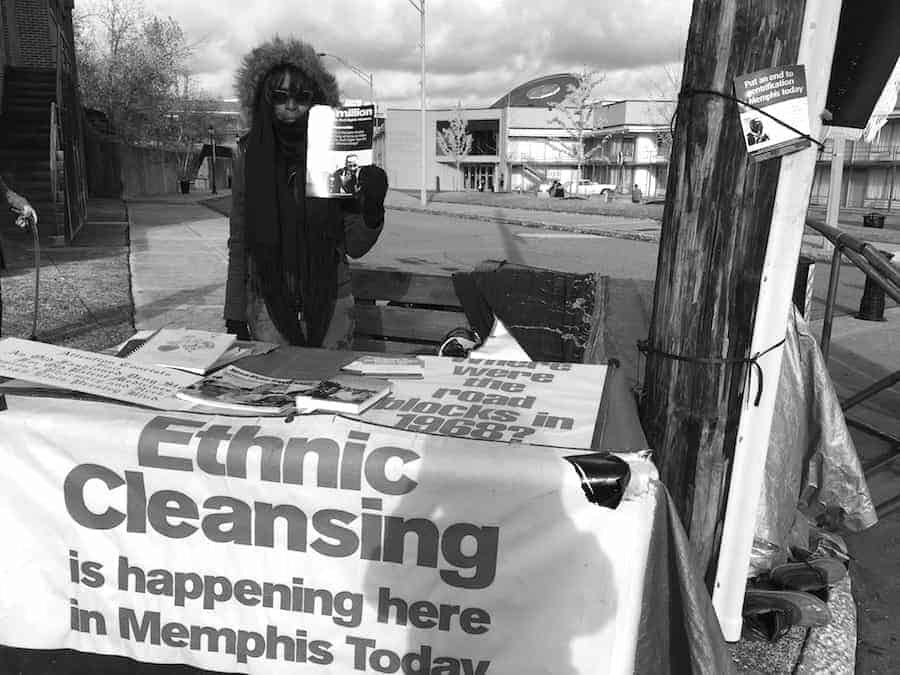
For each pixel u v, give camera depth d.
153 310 7.42
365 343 4.18
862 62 2.95
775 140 2.09
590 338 3.44
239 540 1.82
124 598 1.91
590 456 1.65
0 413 1.86
